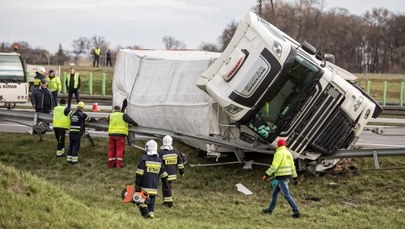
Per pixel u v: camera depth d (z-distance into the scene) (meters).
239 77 16.53
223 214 15.73
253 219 15.38
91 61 60.72
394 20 70.50
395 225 15.17
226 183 18.00
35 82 22.02
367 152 17.58
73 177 18.59
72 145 19.34
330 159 17.95
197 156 19.80
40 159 19.75
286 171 15.48
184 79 18.84
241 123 16.97
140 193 13.67
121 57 22.22
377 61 68.81
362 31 68.44
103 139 21.30
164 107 19.11
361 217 15.73
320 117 17.14
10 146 20.72
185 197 16.98
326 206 16.53
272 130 16.88
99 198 16.31
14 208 11.52
